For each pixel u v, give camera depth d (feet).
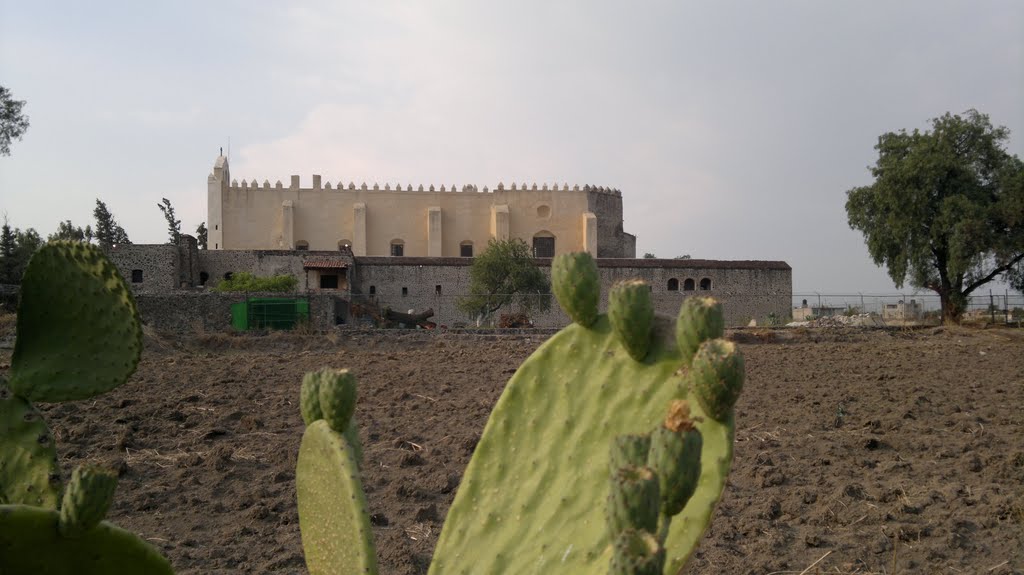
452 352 70.49
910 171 116.67
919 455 27.27
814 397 40.04
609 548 8.44
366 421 33.63
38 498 10.21
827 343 91.91
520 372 9.91
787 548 18.07
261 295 109.29
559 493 9.19
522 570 8.87
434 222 205.26
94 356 10.98
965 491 22.22
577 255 9.53
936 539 18.58
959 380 48.39
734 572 16.62
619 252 225.76
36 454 10.38
